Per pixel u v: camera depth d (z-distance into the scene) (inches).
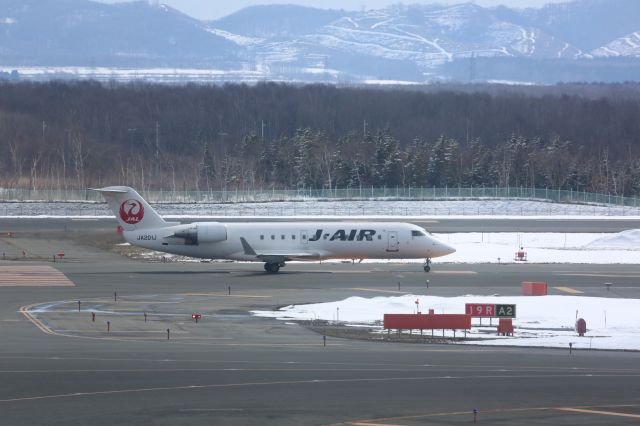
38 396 5344.5
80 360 6471.5
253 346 7180.1
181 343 7283.5
